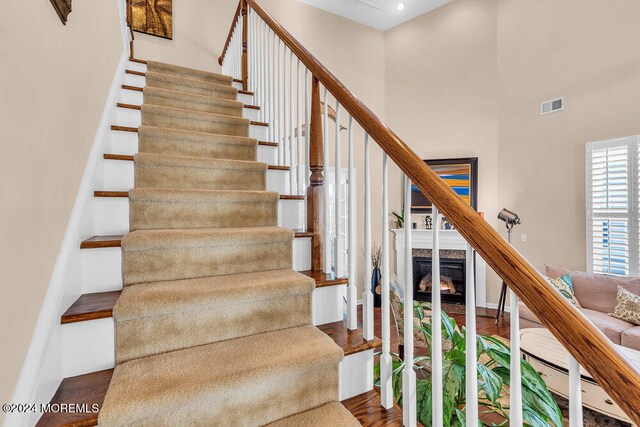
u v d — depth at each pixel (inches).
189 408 34.9
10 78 27.9
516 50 165.0
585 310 122.1
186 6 150.6
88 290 46.9
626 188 126.4
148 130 72.5
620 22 128.5
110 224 56.1
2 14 26.8
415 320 64.5
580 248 142.1
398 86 206.5
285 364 39.9
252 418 38.3
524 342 97.8
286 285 49.7
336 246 56.8
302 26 182.5
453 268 180.7
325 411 41.9
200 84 102.0
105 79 67.8
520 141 164.1
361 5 186.7
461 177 181.9
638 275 123.9
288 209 71.5
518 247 165.2
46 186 35.4
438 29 192.1
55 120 38.4
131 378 36.4
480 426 48.3
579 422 23.0
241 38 121.2
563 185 147.6
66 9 40.2
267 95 97.5
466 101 183.6
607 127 132.6
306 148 67.9
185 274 52.0
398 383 50.9
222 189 72.7
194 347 44.1
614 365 20.6
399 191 194.9
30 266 31.2
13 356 27.4
